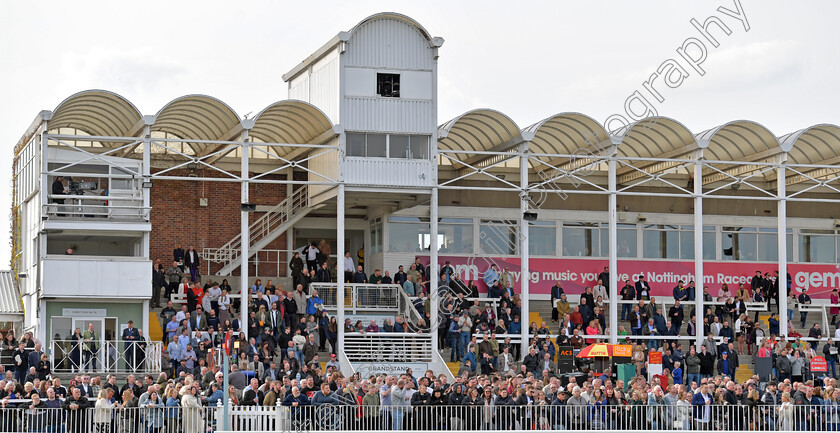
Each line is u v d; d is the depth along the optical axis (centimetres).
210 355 3691
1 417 2805
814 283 5431
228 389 3089
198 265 4628
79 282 4119
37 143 4209
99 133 4600
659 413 3175
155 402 2952
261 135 4738
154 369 3853
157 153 4856
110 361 3828
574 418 3125
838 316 4972
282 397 3095
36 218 4216
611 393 3183
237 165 5009
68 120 4450
